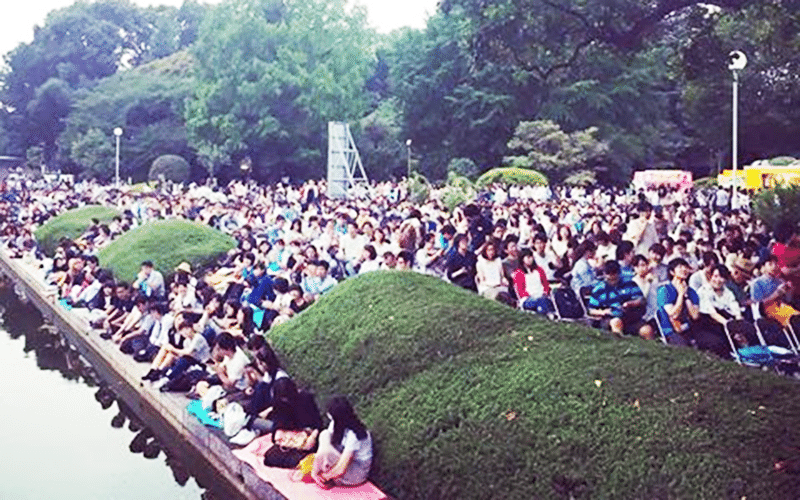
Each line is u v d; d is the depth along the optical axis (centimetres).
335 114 5256
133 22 8875
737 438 572
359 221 1788
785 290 976
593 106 4456
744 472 543
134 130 6169
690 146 4938
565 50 1481
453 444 705
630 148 4488
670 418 610
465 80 4803
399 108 5272
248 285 1380
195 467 959
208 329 1115
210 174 5422
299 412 803
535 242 1230
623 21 1384
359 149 5316
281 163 5322
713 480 547
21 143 8300
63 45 8294
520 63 1545
